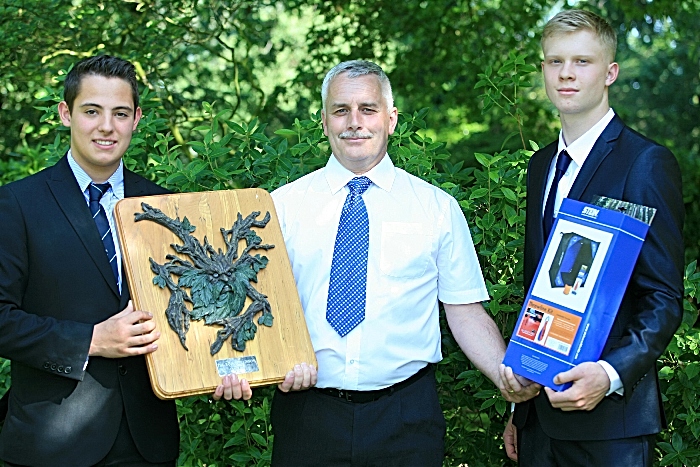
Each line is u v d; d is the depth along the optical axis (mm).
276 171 3684
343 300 2891
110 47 6184
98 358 2654
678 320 2498
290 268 2816
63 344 2529
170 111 6305
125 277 2695
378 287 2902
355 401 2879
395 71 8125
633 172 2559
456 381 3629
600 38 2615
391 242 2936
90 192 2748
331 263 2939
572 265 2520
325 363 2885
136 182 2877
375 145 2957
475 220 3576
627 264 2471
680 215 2570
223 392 2625
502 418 3592
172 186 3701
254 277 2752
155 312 2621
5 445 2654
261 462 3557
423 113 3891
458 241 3006
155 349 2590
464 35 8180
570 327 2492
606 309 2475
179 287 2656
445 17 8109
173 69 6527
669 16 8406
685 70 14438
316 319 2906
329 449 2869
